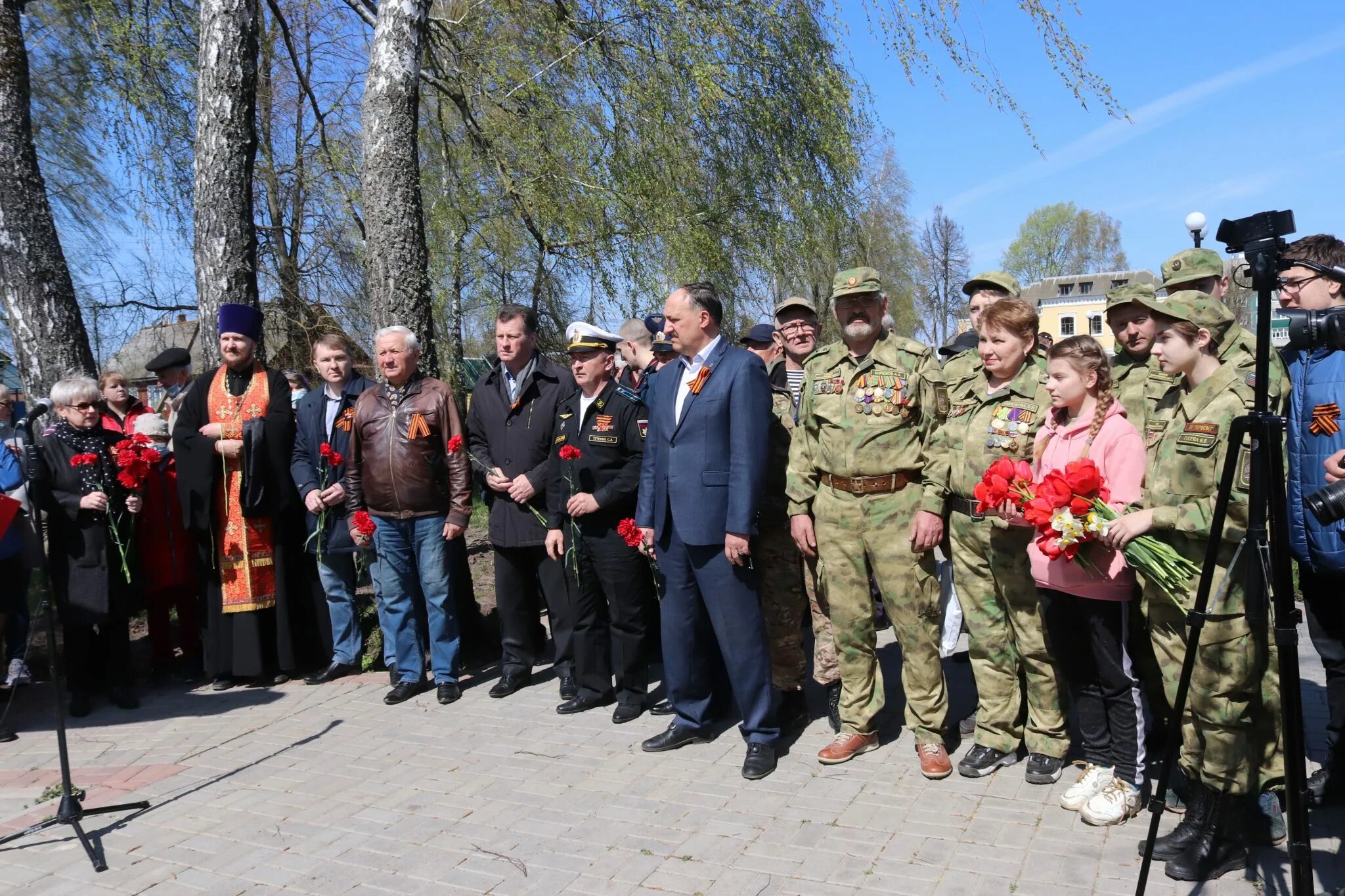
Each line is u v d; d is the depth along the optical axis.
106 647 5.63
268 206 14.57
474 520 12.32
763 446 4.17
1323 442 3.50
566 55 9.24
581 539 4.94
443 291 11.86
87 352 7.59
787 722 4.70
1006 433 3.82
